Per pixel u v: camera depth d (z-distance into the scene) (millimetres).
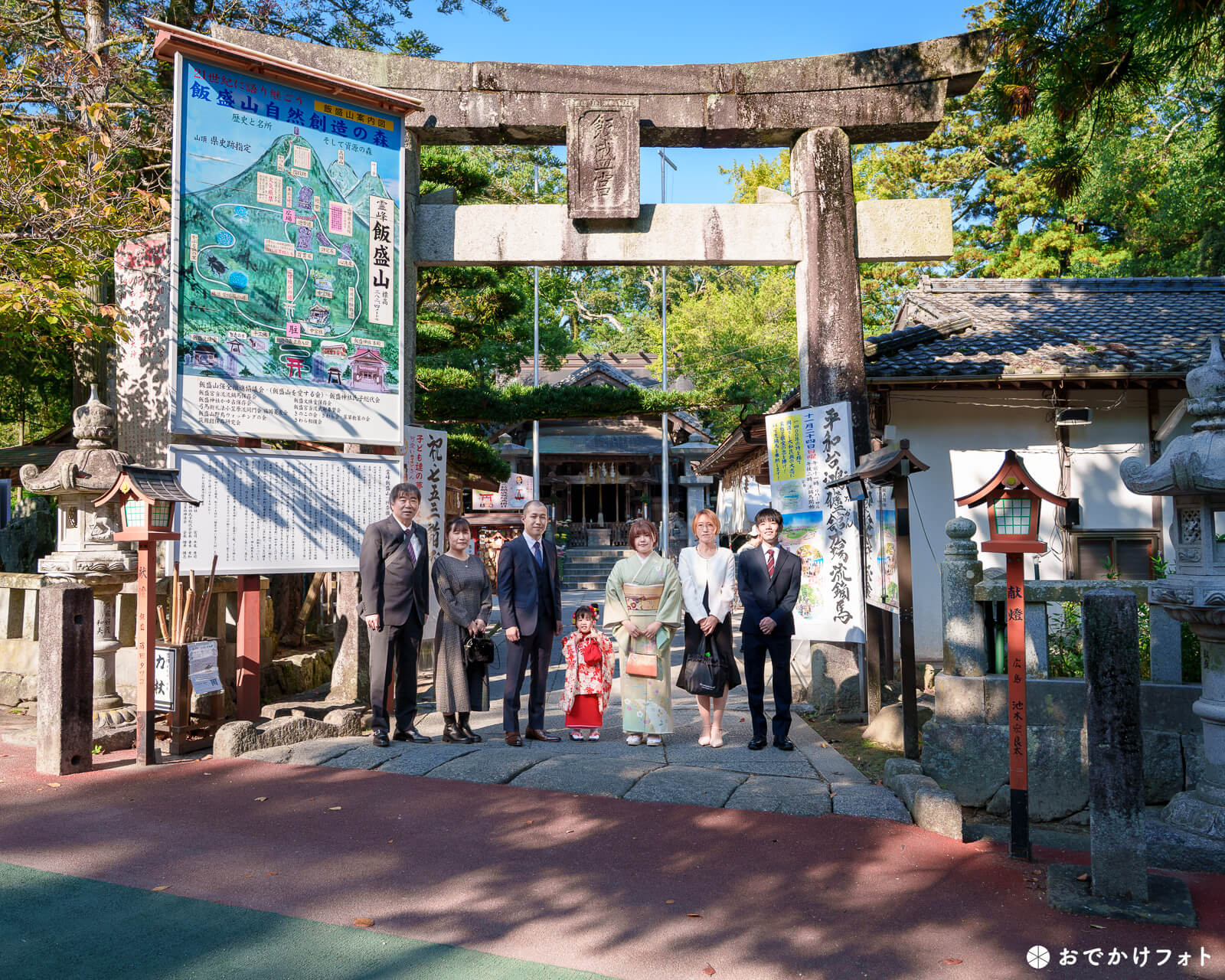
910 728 5828
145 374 8570
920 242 8602
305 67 7281
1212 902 3713
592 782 5059
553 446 32438
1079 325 11898
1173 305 12961
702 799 4816
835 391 8180
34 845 4039
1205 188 18906
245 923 3260
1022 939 3256
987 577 6312
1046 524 10812
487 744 6223
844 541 7562
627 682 6215
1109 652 3693
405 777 5266
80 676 5371
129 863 3842
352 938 3150
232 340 7066
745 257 8523
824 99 8422
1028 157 25641
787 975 2945
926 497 10859
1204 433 4648
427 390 12500
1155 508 10680
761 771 5387
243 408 7094
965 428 10898
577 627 6523
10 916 3297
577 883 3682
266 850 4023
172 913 3344
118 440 8672
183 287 6859
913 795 4633
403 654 6289
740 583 6176
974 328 11758
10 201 7840
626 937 3191
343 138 7691
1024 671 4254
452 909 3416
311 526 7332
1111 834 3615
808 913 3436
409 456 8211
